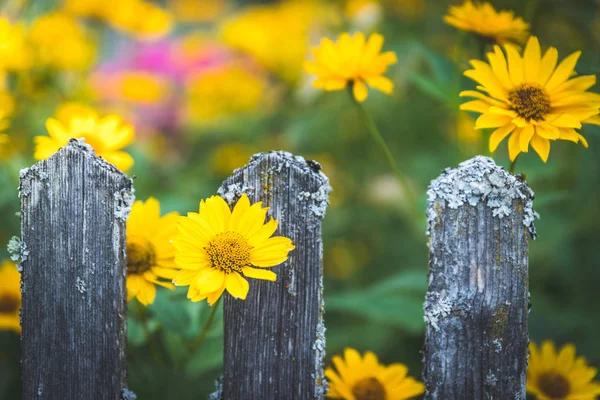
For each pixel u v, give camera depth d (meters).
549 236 1.72
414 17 2.44
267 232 1.29
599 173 1.67
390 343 1.72
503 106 1.34
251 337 1.32
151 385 1.44
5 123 1.41
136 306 1.43
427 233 1.31
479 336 1.31
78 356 1.33
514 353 1.31
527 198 1.30
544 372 1.40
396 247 2.12
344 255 2.21
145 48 2.94
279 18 2.93
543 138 1.32
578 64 1.44
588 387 1.39
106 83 2.33
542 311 1.65
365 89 1.43
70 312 1.33
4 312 1.45
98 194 1.32
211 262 1.28
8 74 1.68
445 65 1.54
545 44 1.76
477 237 1.30
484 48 1.46
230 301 1.32
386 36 2.16
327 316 1.89
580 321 1.64
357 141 2.46
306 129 2.29
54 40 1.81
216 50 2.88
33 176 1.33
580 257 1.77
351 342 1.71
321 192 1.31
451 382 1.31
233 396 1.33
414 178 2.11
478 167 1.30
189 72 2.82
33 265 1.33
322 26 2.31
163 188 2.24
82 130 1.43
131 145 1.93
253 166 1.31
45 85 1.80
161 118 2.73
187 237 1.29
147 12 2.05
